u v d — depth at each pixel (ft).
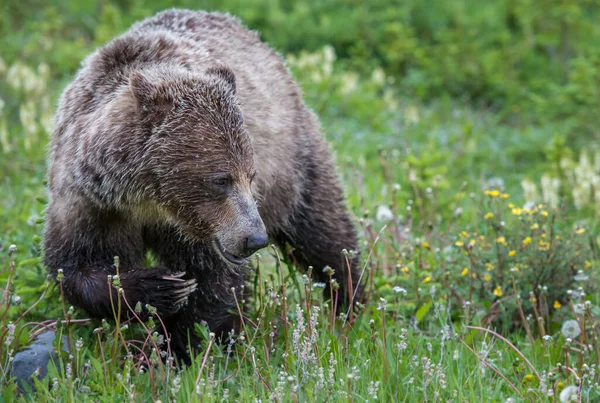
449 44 86.02
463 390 29.19
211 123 29.94
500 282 38.24
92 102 32.48
